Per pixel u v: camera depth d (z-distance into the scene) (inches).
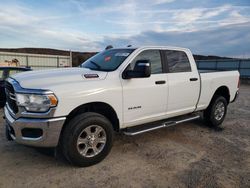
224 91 240.7
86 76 141.0
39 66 1083.9
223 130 221.1
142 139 189.2
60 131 126.0
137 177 127.8
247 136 204.4
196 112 231.9
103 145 143.1
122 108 151.6
